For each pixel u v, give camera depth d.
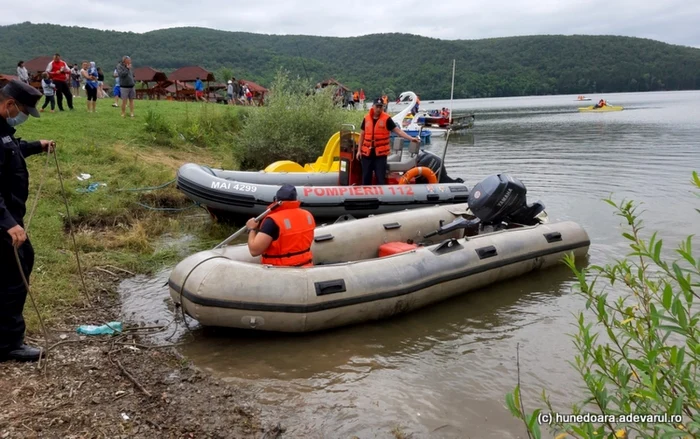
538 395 3.78
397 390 3.84
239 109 16.77
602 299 2.16
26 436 2.96
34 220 6.53
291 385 3.88
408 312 5.18
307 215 4.85
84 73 12.90
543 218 7.14
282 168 9.81
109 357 4.08
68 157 9.11
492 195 6.43
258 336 4.64
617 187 10.82
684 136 21.09
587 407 3.61
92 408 3.34
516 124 32.34
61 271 5.55
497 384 3.94
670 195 9.93
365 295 4.77
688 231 7.66
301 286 4.52
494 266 5.79
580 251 6.64
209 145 13.03
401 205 8.41
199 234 7.71
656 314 1.89
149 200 8.58
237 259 4.99
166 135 12.26
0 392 3.35
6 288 3.61
